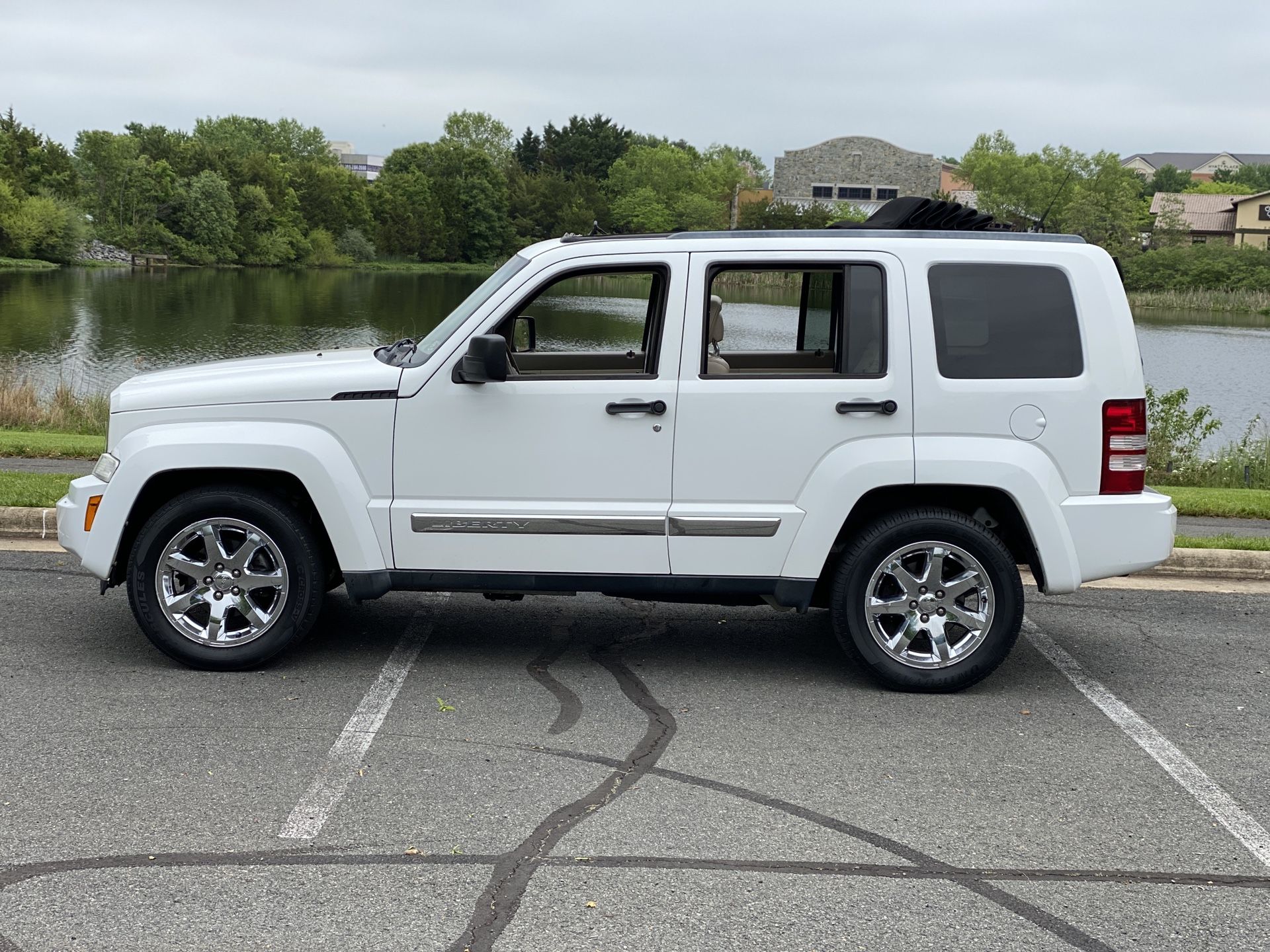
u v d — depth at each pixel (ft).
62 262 334.85
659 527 18.75
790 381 18.65
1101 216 375.45
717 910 12.04
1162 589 27.35
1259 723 18.33
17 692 17.99
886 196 427.33
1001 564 18.76
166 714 17.26
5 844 13.07
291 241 411.75
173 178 392.27
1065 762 16.51
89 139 376.68
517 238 480.64
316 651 20.62
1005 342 18.75
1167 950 11.55
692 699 18.65
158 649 20.12
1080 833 14.20
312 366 19.26
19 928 11.32
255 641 19.11
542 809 14.39
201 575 19.01
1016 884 12.84
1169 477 51.75
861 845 13.67
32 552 27.09
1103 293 18.81
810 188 431.02
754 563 18.85
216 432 18.70
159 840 13.29
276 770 15.34
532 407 18.63
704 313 18.66
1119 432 18.76
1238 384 105.09
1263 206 395.75
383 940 11.27
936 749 16.83
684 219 472.85
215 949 11.05
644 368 19.38
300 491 19.97
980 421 18.65
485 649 21.03
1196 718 18.51
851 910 12.12
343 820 13.91
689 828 13.97
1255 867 13.43
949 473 18.54
